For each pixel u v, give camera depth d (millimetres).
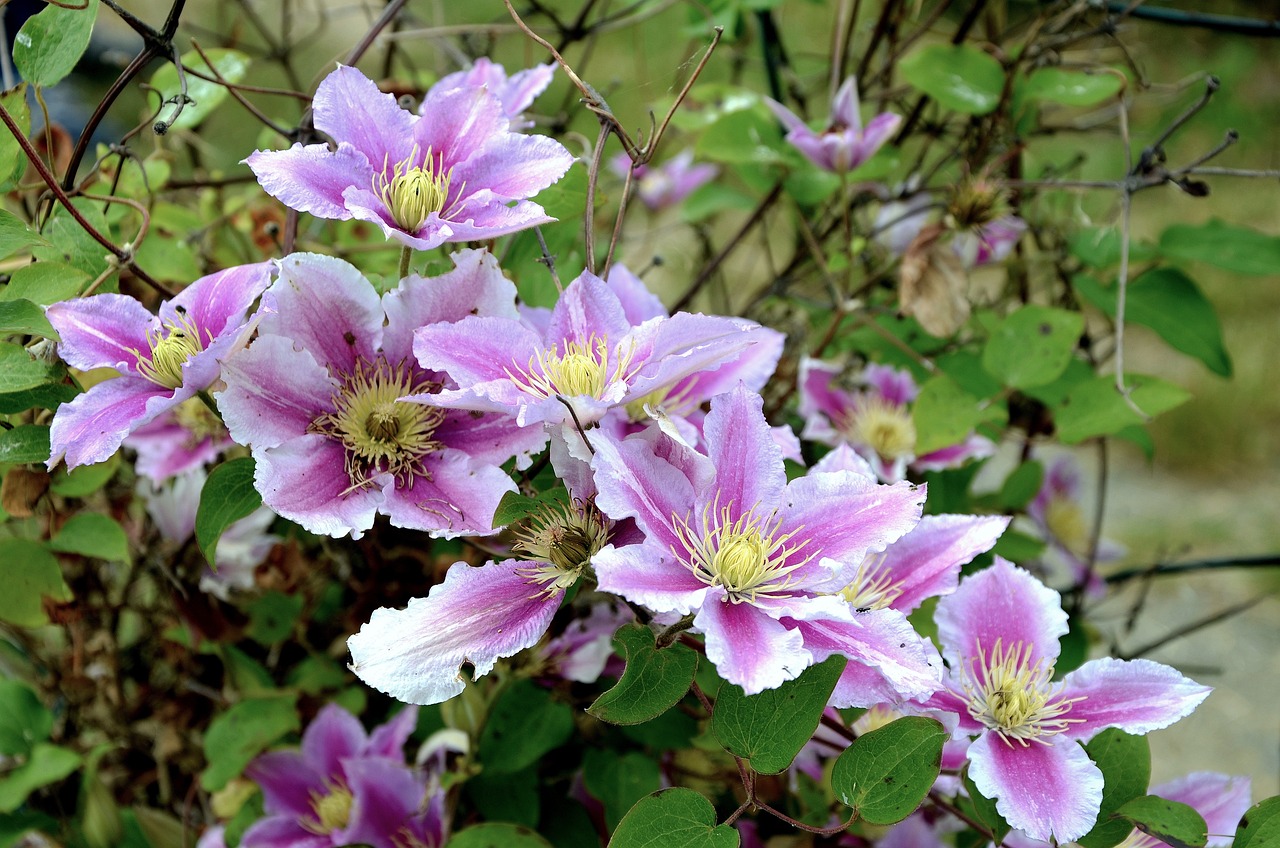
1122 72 709
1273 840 439
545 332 515
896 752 422
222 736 600
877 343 754
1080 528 831
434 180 478
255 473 444
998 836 448
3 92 496
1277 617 1418
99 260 527
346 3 1576
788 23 1371
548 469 507
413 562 604
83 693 704
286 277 457
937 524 491
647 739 563
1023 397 787
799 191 760
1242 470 1703
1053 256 810
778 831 608
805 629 427
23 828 658
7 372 470
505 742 566
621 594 399
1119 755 457
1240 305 1953
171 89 642
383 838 569
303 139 584
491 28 764
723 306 1009
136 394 464
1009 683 465
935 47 733
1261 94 2262
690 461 443
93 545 564
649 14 822
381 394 471
